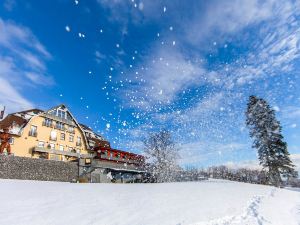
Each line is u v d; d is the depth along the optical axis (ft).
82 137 147.13
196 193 42.70
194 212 26.94
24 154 112.47
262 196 46.21
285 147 97.66
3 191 36.81
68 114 140.67
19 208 26.21
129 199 34.55
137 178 124.06
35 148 112.27
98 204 30.17
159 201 33.27
